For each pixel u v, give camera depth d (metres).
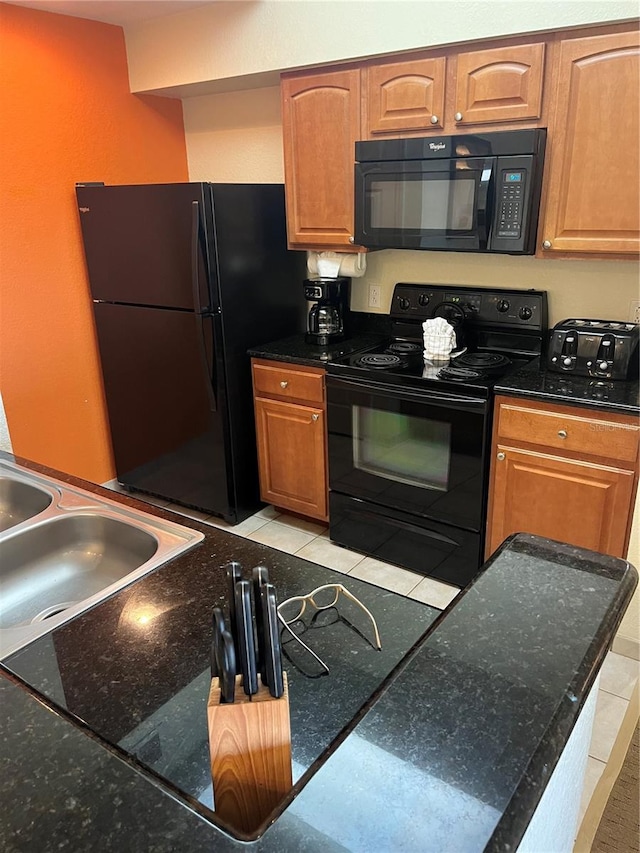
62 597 1.45
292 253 3.21
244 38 2.74
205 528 1.38
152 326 3.06
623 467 2.15
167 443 3.27
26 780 0.66
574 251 2.27
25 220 2.93
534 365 2.59
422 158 2.43
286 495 3.15
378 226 2.63
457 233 2.43
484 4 2.15
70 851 0.57
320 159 2.74
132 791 0.64
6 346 2.97
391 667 0.98
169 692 0.92
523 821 0.58
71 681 0.94
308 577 1.20
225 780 0.66
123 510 1.48
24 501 1.67
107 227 3.03
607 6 1.96
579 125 2.13
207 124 3.47
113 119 3.19
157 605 1.12
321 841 0.56
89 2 2.72
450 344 2.68
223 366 2.96
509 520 2.46
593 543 2.29
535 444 2.30
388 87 2.46
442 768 0.63
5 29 2.71
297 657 1.00
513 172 2.25
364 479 2.79
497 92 2.24
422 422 2.52
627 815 1.70
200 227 2.73
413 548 2.75
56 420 3.26
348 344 3.04
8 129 2.79
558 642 0.81
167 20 2.96
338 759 0.64
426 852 0.55
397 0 2.31
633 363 2.36
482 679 0.75
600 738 1.95
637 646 2.27
